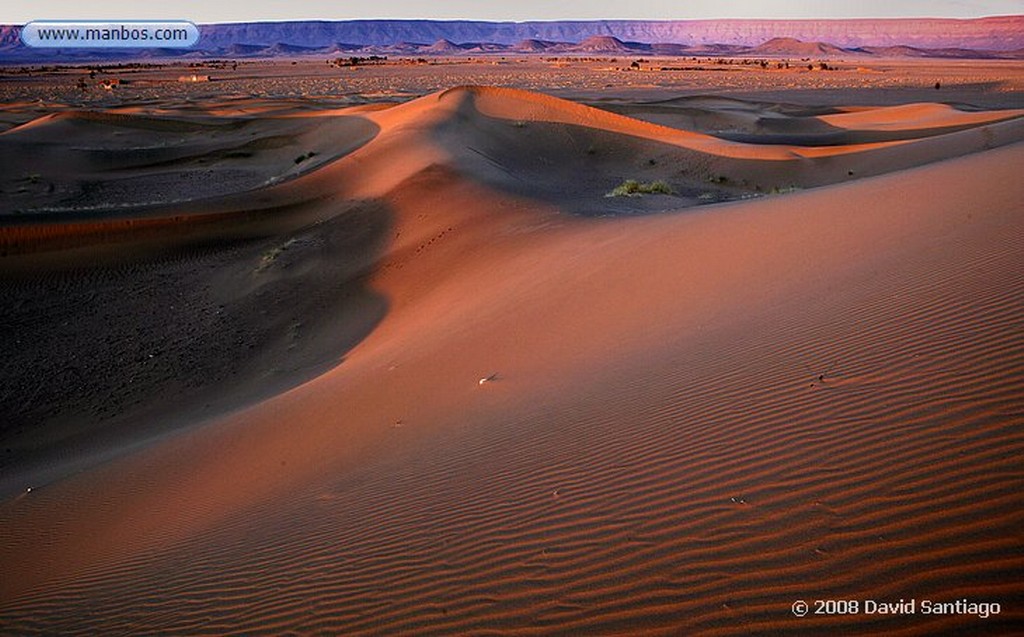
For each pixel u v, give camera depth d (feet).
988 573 9.86
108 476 31.22
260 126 223.30
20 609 19.15
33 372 57.36
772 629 10.05
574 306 35.37
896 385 16.31
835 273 27.22
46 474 36.04
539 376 26.25
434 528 16.10
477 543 14.88
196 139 214.28
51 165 176.45
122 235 91.30
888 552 10.89
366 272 70.38
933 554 10.54
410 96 341.21
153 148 198.90
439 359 33.30
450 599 13.20
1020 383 14.61
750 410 17.34
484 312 41.06
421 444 22.48
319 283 71.31
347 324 58.49
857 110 257.14
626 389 21.50
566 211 74.08
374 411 28.68
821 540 11.66
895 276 24.29
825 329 21.45
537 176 129.29
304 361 51.93
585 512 14.84
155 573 18.70
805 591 10.61
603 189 118.42
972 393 14.83
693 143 153.38
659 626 10.82
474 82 459.73
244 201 106.42
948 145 123.24
